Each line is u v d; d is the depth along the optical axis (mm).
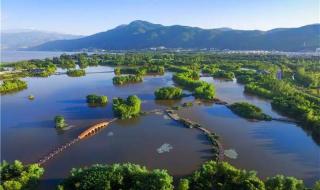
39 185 102625
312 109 169875
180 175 109562
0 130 154000
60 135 146875
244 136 146500
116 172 92562
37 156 124438
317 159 123312
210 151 129375
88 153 127250
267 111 187625
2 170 98938
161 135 147125
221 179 94062
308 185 104562
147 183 87875
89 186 88125
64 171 112438
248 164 118250
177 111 186250
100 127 156625
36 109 192250
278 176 93312
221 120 170000
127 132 151250
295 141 141250
